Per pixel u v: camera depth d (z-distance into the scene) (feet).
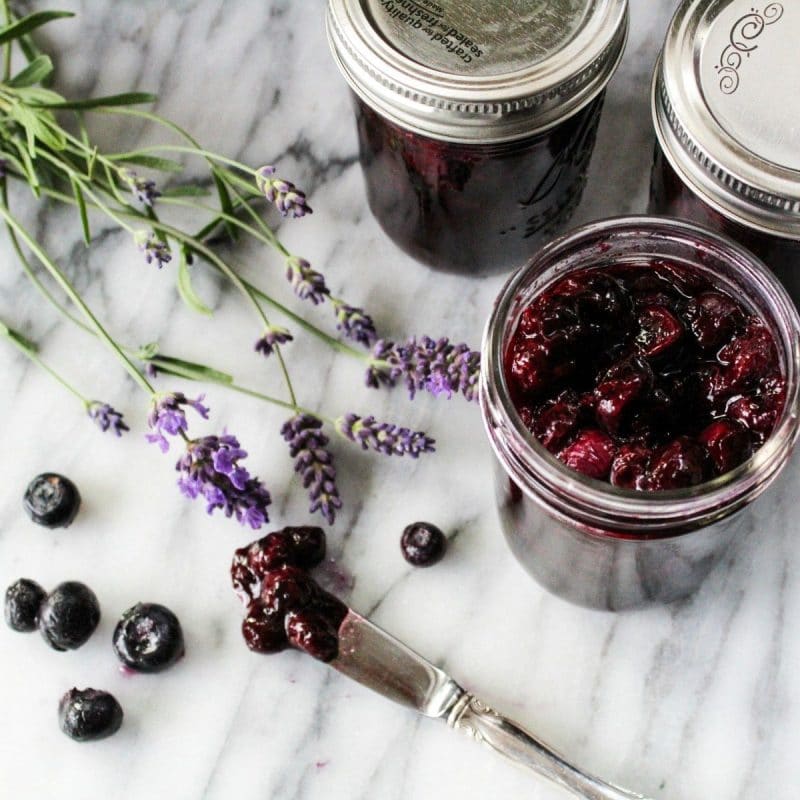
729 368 1.34
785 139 1.38
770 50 1.40
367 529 1.53
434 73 1.38
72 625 1.49
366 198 1.62
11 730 1.50
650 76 1.64
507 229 1.53
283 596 1.47
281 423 1.57
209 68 1.66
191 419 1.57
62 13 1.55
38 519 1.52
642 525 1.28
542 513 1.36
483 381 1.31
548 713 1.48
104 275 1.61
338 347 1.52
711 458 1.31
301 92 1.66
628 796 1.42
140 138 1.65
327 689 1.49
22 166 1.58
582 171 1.53
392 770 1.47
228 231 1.59
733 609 1.50
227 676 1.50
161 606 1.49
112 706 1.48
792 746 1.47
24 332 1.60
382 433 1.49
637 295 1.38
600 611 1.50
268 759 1.48
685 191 1.46
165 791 1.48
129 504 1.55
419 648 1.50
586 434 1.32
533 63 1.39
